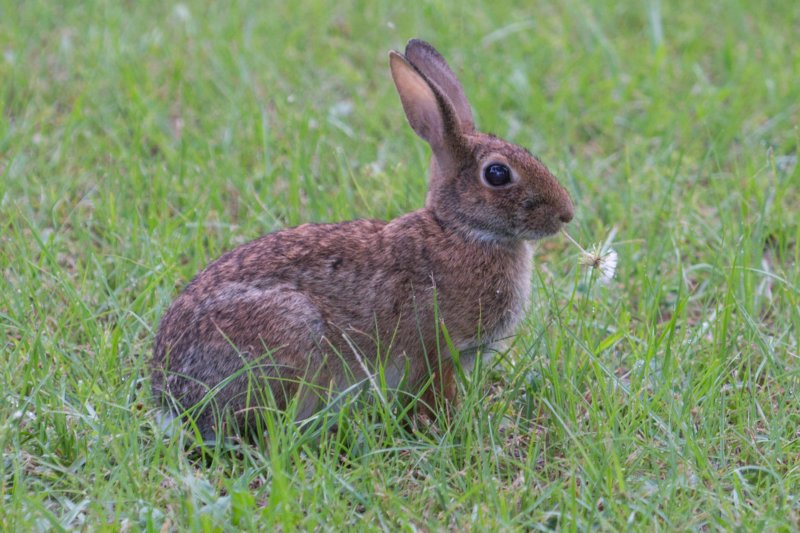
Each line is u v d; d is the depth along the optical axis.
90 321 10.64
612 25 18.44
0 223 12.65
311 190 12.98
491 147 9.91
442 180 10.02
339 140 14.67
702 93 15.91
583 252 10.49
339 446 9.11
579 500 8.45
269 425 8.88
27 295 11.00
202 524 8.01
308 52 17.31
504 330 10.16
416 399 9.52
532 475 8.73
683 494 8.47
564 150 14.22
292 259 9.76
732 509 8.37
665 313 11.89
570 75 16.88
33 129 14.68
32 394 9.38
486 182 9.80
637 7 18.92
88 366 10.22
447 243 9.88
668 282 11.98
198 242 11.90
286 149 14.39
